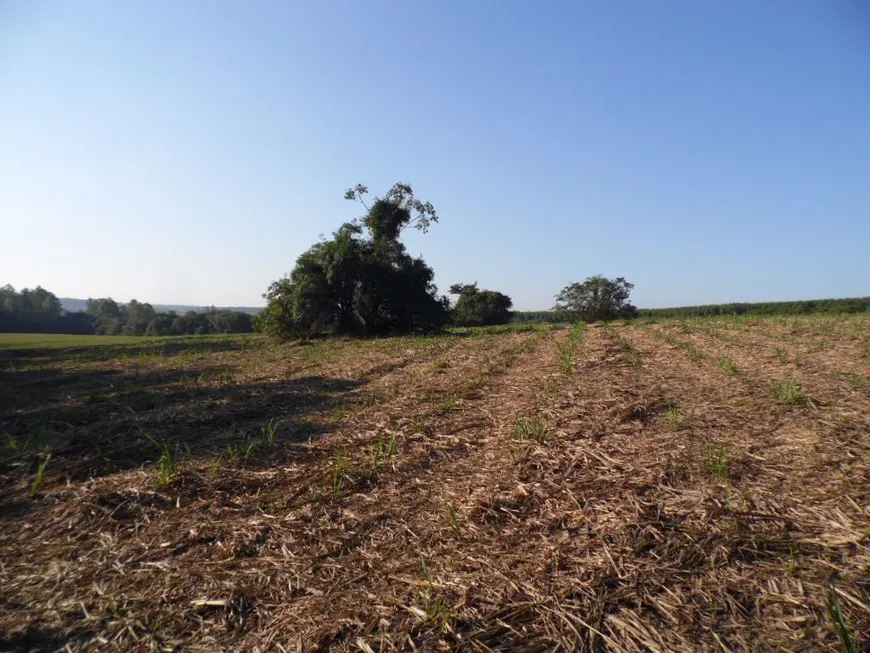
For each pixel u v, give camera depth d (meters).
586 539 3.25
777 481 3.90
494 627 2.49
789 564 2.80
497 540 3.32
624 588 2.70
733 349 11.55
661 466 4.30
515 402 7.15
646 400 6.65
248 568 3.14
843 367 8.27
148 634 2.57
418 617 2.59
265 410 7.58
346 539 3.45
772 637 2.31
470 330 27.53
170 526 3.75
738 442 4.82
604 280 49.69
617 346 13.40
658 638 2.34
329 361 14.22
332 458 5.08
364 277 24.47
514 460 4.71
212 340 29.97
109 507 4.05
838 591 2.56
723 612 2.50
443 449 5.23
